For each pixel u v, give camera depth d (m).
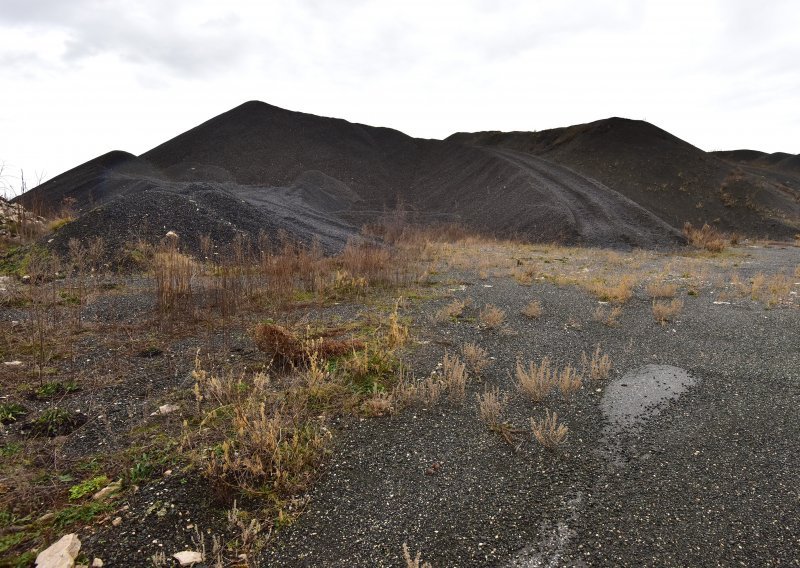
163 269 8.33
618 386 4.75
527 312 7.33
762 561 2.52
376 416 4.06
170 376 4.69
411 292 8.94
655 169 41.34
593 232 23.48
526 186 36.56
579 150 49.66
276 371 4.88
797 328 6.48
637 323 6.95
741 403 4.34
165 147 52.62
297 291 8.74
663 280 10.59
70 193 35.62
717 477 3.26
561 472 3.33
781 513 2.88
